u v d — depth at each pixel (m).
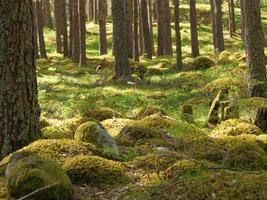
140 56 32.34
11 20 6.43
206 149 6.96
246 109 9.98
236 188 4.80
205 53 32.00
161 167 6.10
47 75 23.69
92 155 6.30
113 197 5.25
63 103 13.38
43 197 4.91
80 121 8.98
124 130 7.86
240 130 8.56
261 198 4.61
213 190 4.85
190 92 14.80
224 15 49.97
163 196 5.02
